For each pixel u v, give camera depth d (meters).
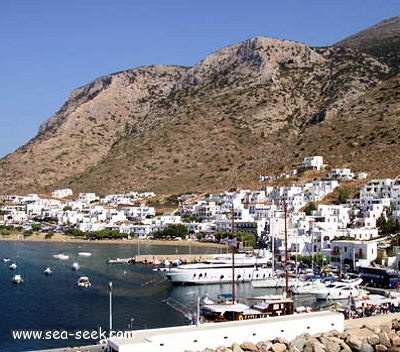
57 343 104.12
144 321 120.12
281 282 160.00
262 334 88.75
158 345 81.50
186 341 83.56
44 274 188.75
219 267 172.62
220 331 85.81
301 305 130.75
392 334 93.69
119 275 187.00
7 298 146.25
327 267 180.62
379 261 173.75
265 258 188.25
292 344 86.44
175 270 169.12
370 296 137.62
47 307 135.12
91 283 170.62
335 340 88.56
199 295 150.50
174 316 124.44
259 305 116.44
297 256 187.62
